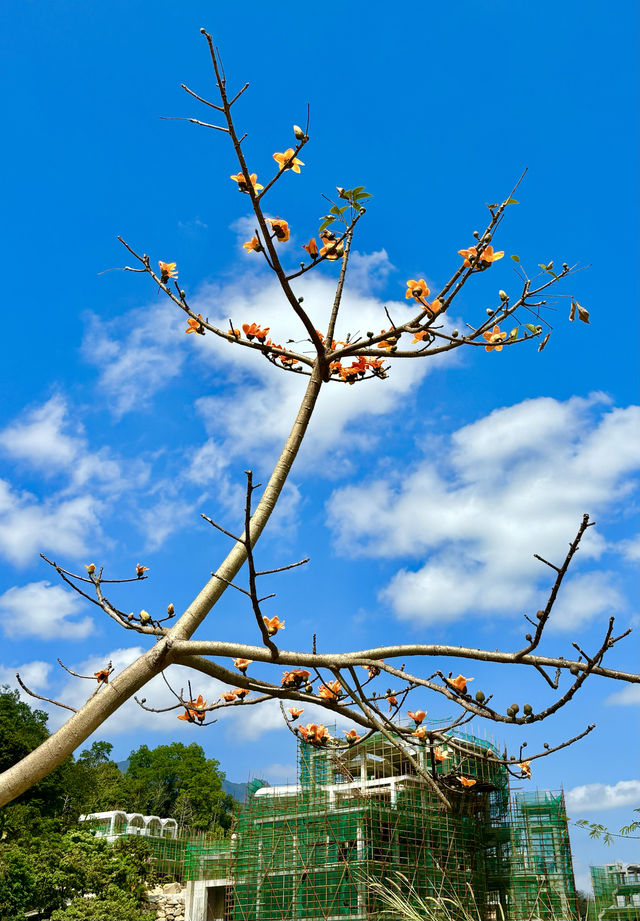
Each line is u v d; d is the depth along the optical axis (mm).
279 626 2809
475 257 3059
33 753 2311
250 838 24391
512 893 20328
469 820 23297
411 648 2682
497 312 3234
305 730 3742
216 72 2732
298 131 2875
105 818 38844
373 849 16703
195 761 56812
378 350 3242
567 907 6887
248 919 22625
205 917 28578
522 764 3027
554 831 23875
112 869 26609
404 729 3117
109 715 2434
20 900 22031
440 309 3127
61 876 24328
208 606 2736
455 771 3156
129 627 2934
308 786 21859
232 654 2566
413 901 5320
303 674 3127
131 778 56125
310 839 20984
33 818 30938
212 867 29406
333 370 3598
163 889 33531
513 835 24344
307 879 19891
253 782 25938
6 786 2238
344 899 17641
